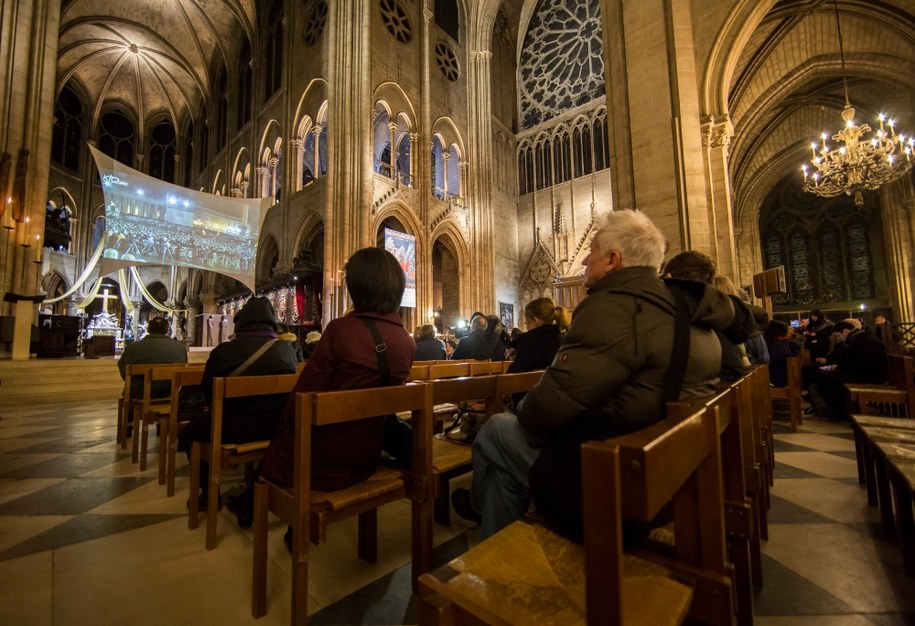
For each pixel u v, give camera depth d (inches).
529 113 1093.8
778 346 253.1
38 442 206.7
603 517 34.1
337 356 79.2
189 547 99.0
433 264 981.8
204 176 1206.3
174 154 1359.5
